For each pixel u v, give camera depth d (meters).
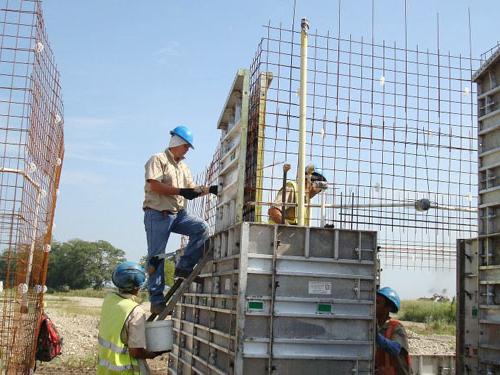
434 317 33.19
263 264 6.16
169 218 7.15
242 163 7.00
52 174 8.39
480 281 7.25
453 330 28.31
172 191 7.01
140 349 5.70
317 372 6.11
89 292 86.06
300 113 7.21
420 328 29.16
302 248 6.28
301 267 6.23
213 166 9.28
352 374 6.19
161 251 7.09
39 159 7.57
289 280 6.19
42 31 6.98
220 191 8.41
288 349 6.07
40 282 8.79
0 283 7.14
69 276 108.56
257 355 5.98
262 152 7.23
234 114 8.34
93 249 109.94
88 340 18.30
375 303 6.33
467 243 7.65
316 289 6.23
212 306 7.28
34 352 8.45
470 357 7.34
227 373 6.39
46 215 8.40
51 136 8.16
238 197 6.95
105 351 5.70
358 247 6.39
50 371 12.80
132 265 6.03
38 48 6.89
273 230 6.23
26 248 7.53
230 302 6.49
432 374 10.11
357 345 6.24
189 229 7.40
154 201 7.11
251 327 6.04
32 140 7.00
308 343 6.12
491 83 7.49
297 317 6.13
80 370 13.10
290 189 7.64
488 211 7.30
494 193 7.24
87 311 36.34
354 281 6.34
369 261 6.39
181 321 9.16
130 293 6.01
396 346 6.53
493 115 7.36
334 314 6.22
